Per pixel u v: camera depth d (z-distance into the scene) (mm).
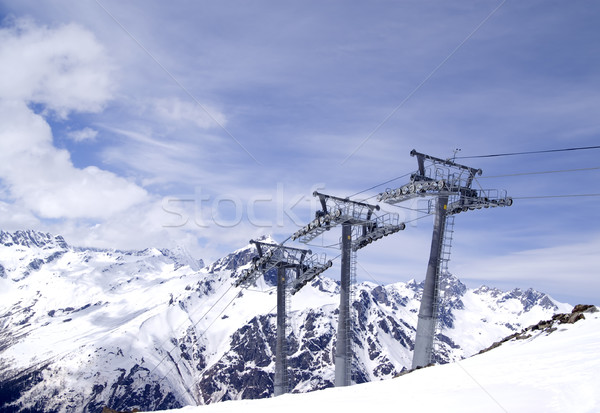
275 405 32031
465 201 68250
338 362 76188
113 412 37094
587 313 43000
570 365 27938
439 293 67562
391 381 37000
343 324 77625
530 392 24188
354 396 32031
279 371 97312
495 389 26484
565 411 20250
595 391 21844
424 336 66812
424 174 71375
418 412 24281
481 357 40094
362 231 81688
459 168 70438
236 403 35594
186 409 35250
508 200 67750
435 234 69062
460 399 25672
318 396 34562
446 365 40156
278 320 100562
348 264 79938
